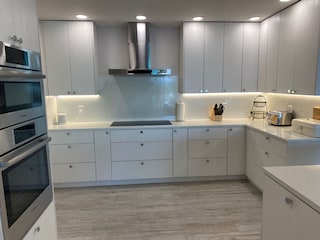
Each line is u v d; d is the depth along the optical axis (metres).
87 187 3.62
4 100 1.31
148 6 2.93
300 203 1.28
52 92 3.65
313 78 2.60
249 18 3.56
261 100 4.18
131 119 4.14
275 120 3.48
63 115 3.83
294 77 2.93
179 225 2.59
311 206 1.19
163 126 3.60
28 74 1.55
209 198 3.20
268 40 3.53
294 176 1.51
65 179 3.57
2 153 1.30
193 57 3.77
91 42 3.61
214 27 3.72
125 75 3.80
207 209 2.91
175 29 4.02
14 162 1.32
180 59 3.97
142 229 2.53
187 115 4.18
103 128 3.51
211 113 4.18
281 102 3.72
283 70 3.17
